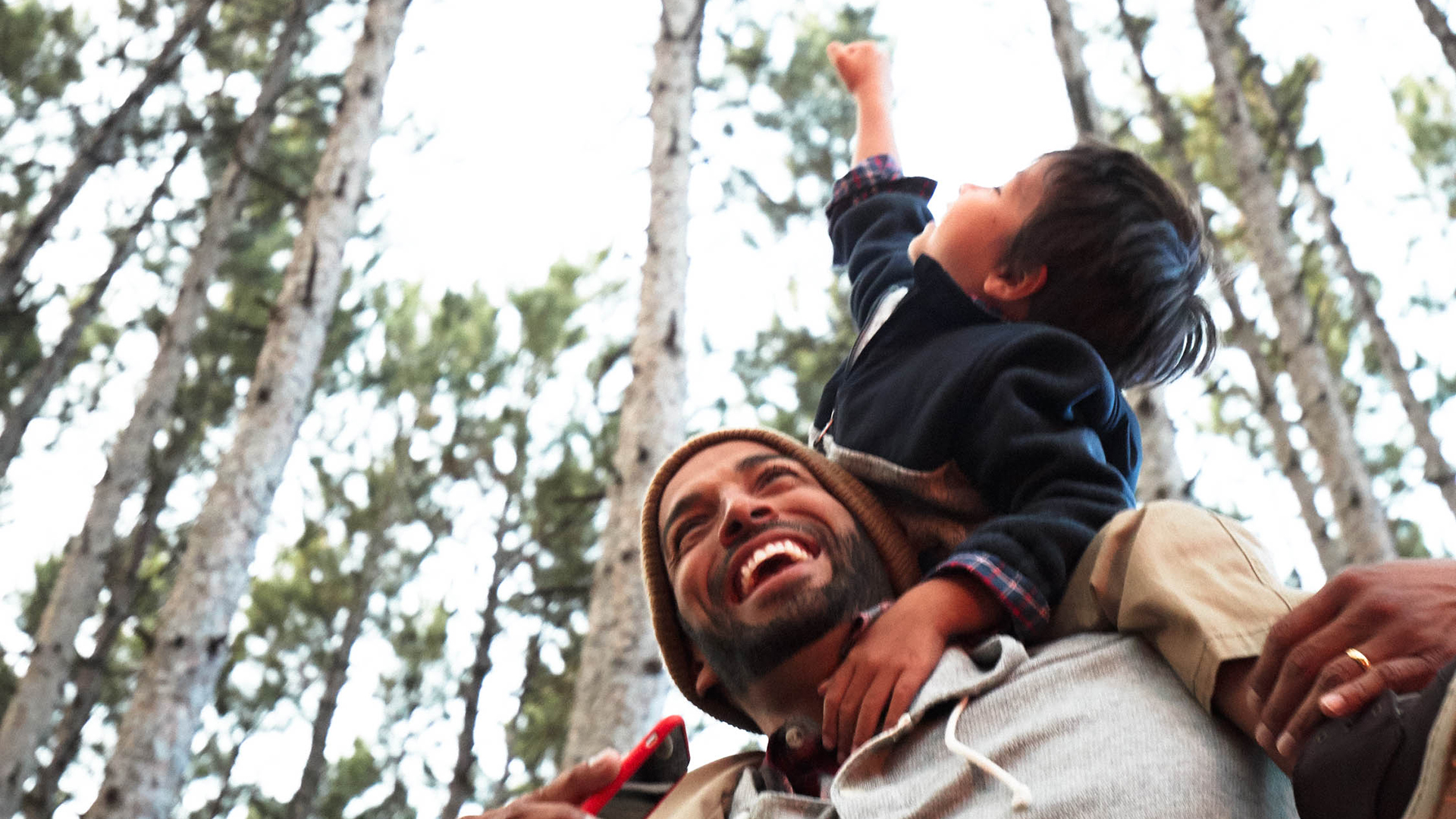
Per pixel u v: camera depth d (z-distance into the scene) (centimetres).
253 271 1291
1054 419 135
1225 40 940
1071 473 129
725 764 133
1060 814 95
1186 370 171
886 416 144
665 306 636
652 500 143
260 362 773
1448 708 76
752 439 141
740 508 127
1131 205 157
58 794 1266
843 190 207
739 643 123
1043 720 104
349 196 842
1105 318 154
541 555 1140
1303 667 91
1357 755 82
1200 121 1123
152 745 652
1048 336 139
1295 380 795
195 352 1311
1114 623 116
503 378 1213
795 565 124
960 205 163
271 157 1244
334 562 1291
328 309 807
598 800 116
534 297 1208
